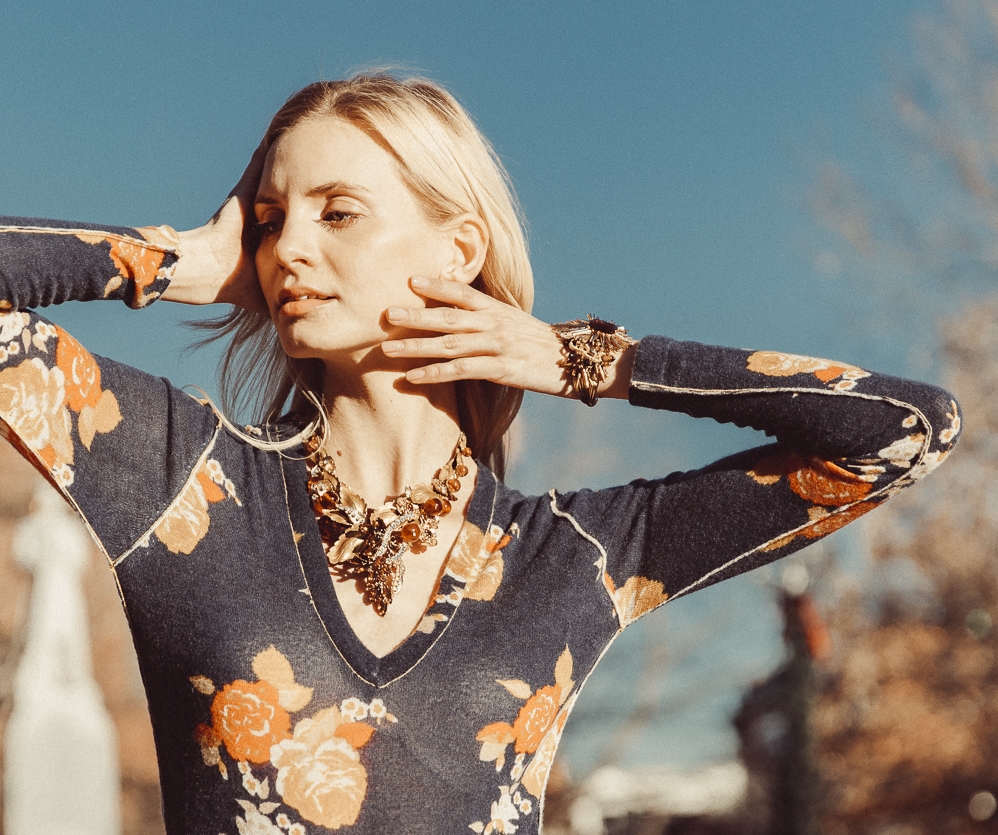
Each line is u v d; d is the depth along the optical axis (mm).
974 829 16359
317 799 1896
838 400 2230
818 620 13828
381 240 2195
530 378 2285
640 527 2320
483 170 2357
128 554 1958
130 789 10484
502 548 2197
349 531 2135
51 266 1995
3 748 9688
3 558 10266
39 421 1947
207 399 2197
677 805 15945
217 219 2303
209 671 1918
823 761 16344
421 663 1993
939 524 16484
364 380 2234
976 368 16641
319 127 2213
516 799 2037
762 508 2285
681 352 2299
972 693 16484
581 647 2168
